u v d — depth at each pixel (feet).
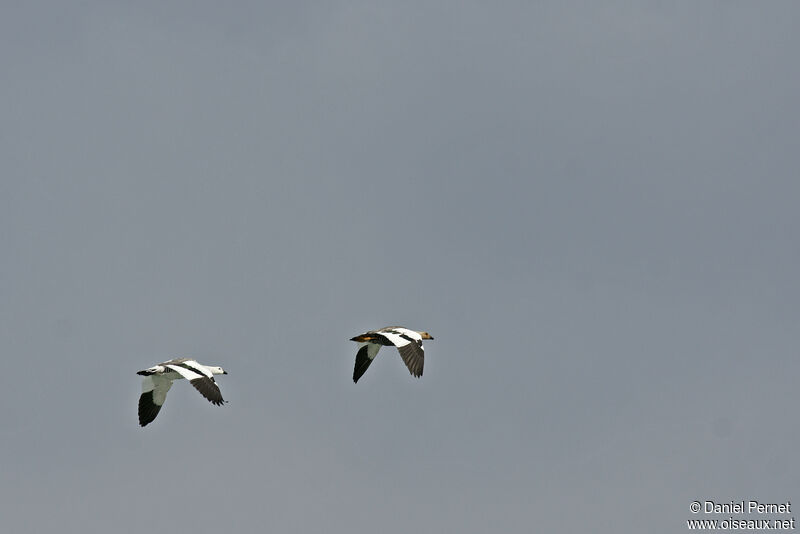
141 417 183.21
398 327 193.26
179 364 181.98
